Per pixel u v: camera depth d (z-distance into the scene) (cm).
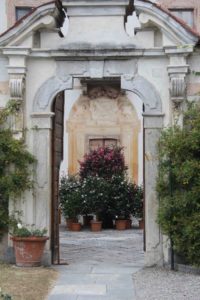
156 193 1107
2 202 1120
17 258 1085
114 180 1920
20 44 1108
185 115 1088
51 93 1127
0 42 1102
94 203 1873
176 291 902
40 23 1099
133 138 2123
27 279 970
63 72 1125
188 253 1053
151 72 1116
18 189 1105
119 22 1118
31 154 1120
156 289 917
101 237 1670
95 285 950
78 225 1856
